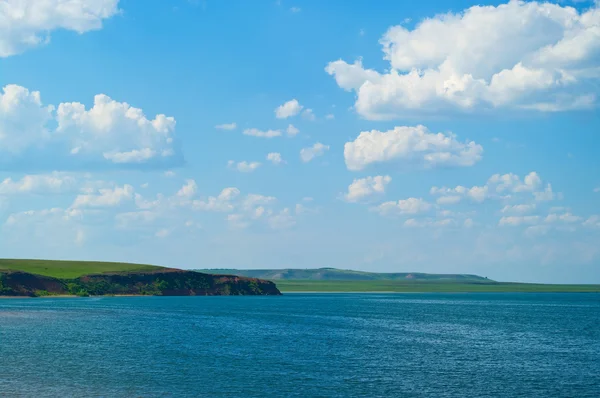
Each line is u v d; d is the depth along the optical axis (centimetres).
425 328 12394
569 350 8906
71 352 7825
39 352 7762
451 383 6156
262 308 19575
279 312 17425
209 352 8094
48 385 5650
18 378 5950
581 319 15700
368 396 5497
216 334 10525
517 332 11700
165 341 9294
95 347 8400
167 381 5975
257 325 12575
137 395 5338
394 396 5516
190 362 7181
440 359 7775
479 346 9262
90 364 6894
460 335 10962
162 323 12669
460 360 7712
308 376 6388
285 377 6303
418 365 7250
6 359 7112
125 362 7094
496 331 11875
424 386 5984
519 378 6488
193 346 8725
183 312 16700
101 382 5853
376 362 7425
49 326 11300
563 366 7338
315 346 8925
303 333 10919
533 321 14812
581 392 5838
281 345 9012
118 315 14850
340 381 6150
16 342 8738
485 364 7419
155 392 5472
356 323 13500
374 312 18162
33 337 9388
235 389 5669
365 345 9144
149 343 9000
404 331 11625
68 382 5809
